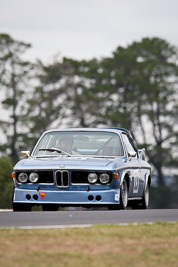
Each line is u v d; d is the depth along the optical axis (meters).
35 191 45.72
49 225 32.81
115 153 48.78
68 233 28.81
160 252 26.23
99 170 45.31
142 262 24.92
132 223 32.88
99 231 29.56
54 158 47.44
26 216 37.31
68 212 40.84
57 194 45.31
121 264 24.45
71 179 45.38
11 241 26.80
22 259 24.27
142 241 27.84
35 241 26.94
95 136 49.28
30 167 45.94
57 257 24.70
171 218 37.66
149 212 41.75
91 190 45.28
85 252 25.58
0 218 36.06
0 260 24.08
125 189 48.00
